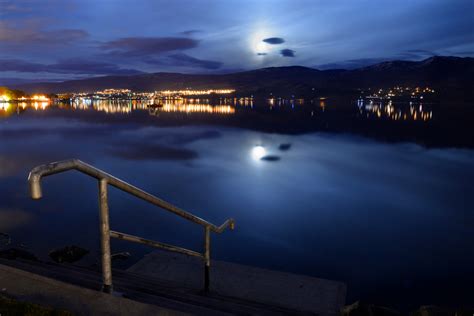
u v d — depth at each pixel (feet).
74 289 8.59
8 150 123.75
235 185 75.00
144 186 73.51
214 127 237.86
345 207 58.54
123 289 10.68
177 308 9.66
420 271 34.73
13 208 50.24
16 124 239.50
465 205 60.34
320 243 41.96
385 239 43.57
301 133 198.70
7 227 41.45
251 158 115.44
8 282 8.85
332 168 98.02
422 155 123.95
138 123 266.57
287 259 37.17
